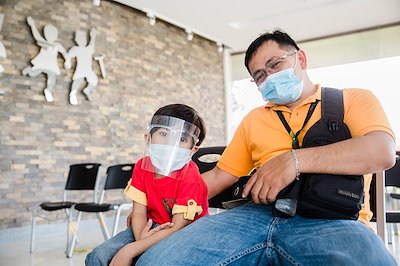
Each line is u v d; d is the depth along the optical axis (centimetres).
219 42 723
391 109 638
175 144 128
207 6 566
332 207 108
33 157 450
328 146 114
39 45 458
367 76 664
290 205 112
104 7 535
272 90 136
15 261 328
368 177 129
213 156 323
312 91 139
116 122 538
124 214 545
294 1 558
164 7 566
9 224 425
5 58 433
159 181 133
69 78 488
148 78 591
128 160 550
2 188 423
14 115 437
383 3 566
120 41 553
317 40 710
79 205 344
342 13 600
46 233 452
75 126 490
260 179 116
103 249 128
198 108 684
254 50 141
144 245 119
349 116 124
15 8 445
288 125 134
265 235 116
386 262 96
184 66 660
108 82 532
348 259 95
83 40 502
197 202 130
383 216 148
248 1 555
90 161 504
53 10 477
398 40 639
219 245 112
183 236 115
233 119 769
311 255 103
